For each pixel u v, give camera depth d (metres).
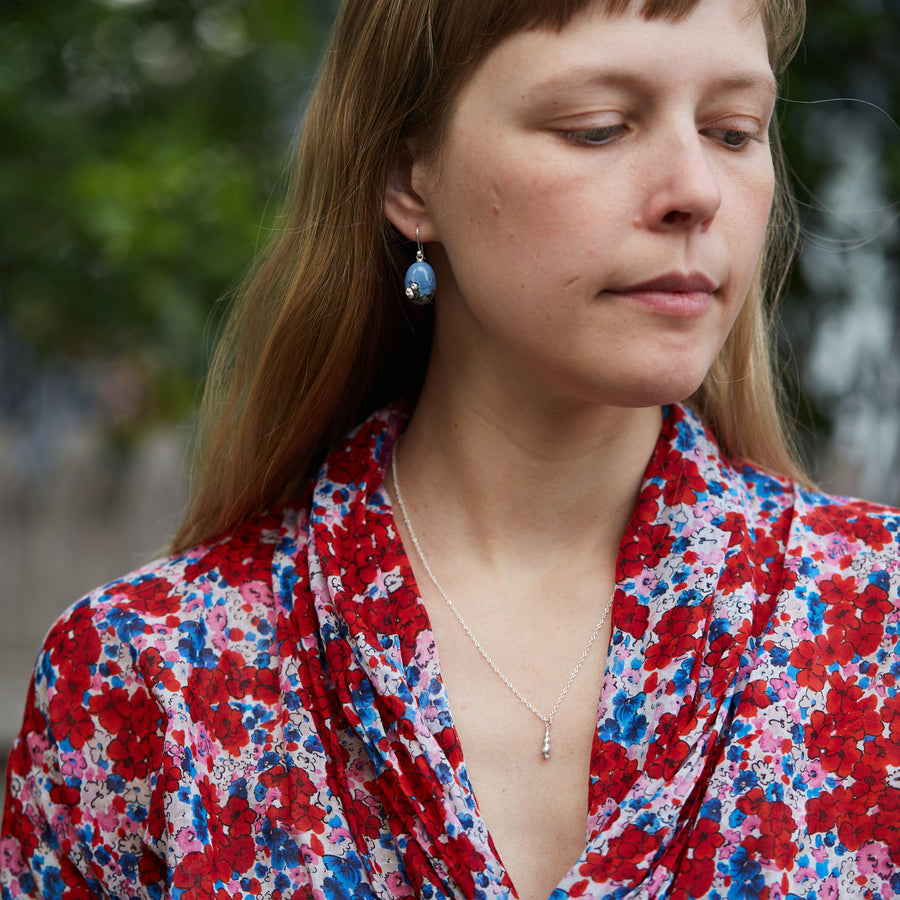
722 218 1.18
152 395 4.26
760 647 1.25
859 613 1.30
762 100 1.20
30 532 4.74
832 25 2.98
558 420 1.32
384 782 1.25
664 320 1.15
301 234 1.45
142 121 4.18
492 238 1.20
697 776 1.19
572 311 1.17
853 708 1.26
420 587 1.38
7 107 3.85
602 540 1.36
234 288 1.75
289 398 1.46
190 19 4.37
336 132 1.37
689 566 1.28
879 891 1.21
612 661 1.27
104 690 1.36
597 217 1.14
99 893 1.38
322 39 4.46
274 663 1.35
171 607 1.39
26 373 5.02
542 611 1.33
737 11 1.17
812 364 3.07
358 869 1.24
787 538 1.35
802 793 1.22
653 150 1.14
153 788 1.29
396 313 1.46
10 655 4.66
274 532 1.48
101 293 3.98
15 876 1.43
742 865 1.17
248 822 1.28
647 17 1.13
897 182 3.00
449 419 1.39
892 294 3.12
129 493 4.78
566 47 1.14
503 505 1.36
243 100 4.48
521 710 1.28
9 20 4.05
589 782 1.23
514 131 1.17
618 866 1.16
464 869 1.19
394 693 1.26
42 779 1.40
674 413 1.39
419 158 1.30
